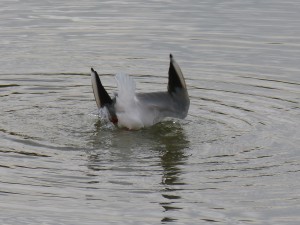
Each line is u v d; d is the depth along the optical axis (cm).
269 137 1323
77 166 1192
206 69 1733
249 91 1591
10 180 1137
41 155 1233
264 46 1888
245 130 1361
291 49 1864
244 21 2102
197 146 1284
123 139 1317
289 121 1408
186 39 1947
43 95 1577
